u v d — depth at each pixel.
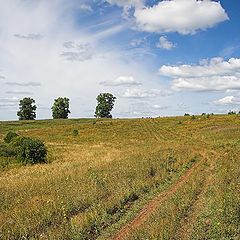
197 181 19.75
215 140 51.66
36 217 13.72
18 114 142.75
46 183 20.25
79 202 15.64
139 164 25.66
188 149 38.59
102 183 19.28
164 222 12.35
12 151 38.97
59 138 76.31
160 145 46.91
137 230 11.95
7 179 24.16
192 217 13.64
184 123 91.44
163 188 19.23
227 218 12.32
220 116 99.44
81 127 96.06
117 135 77.88
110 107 147.75
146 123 98.31
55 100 144.75
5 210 15.28
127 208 15.73
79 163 31.20
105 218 13.95
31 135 84.12
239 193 15.20
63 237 11.97
